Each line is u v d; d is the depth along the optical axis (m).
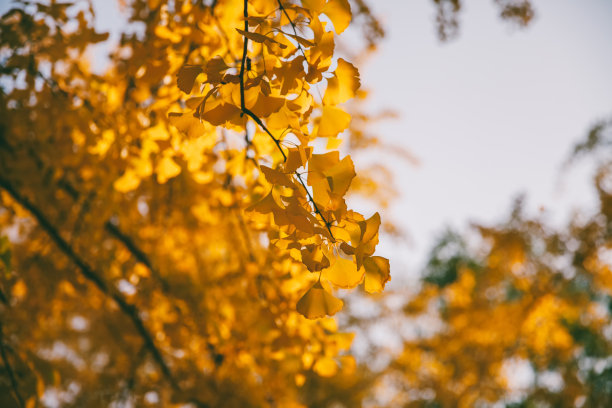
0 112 1.98
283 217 1.44
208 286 2.34
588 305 5.82
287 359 2.01
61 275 2.53
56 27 1.90
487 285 6.28
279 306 1.88
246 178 1.84
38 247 2.47
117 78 1.95
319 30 1.47
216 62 1.47
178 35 1.75
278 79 1.47
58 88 1.96
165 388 2.74
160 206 2.20
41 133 1.99
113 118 1.90
